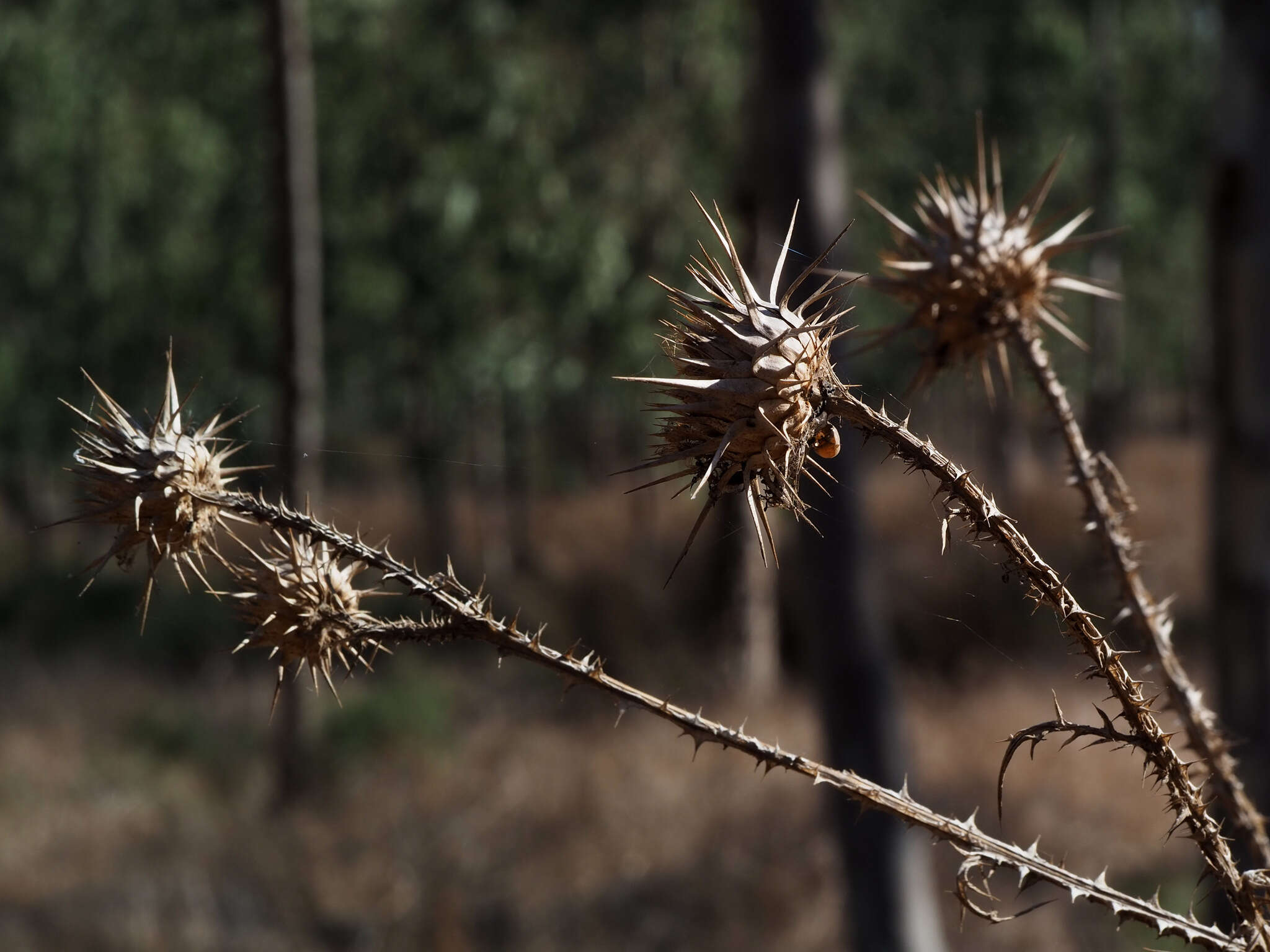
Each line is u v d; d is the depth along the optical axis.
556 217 11.53
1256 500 3.90
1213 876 1.06
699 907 6.84
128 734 9.98
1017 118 15.96
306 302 8.37
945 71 16.56
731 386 1.05
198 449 1.18
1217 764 1.27
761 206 4.54
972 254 1.49
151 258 13.69
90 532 13.80
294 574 1.15
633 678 10.84
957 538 1.06
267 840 7.95
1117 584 1.33
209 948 6.34
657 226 12.58
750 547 10.31
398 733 9.45
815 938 6.49
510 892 7.14
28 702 10.66
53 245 14.36
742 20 12.13
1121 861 6.89
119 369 13.77
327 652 1.15
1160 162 19.02
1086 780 7.98
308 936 6.67
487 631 1.08
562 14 11.98
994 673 10.36
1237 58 3.96
